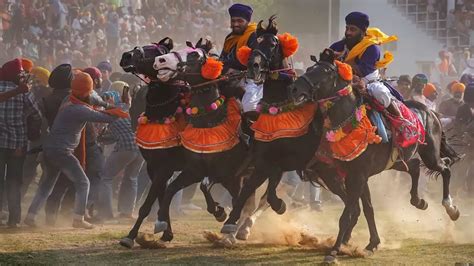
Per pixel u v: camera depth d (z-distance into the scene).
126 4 38.38
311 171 13.13
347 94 12.05
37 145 16.78
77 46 34.62
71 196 15.91
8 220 15.11
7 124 14.77
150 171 13.27
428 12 37.38
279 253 12.86
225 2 40.12
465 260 12.55
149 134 12.73
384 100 12.52
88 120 14.57
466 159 20.53
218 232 14.86
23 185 17.25
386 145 12.67
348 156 12.00
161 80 12.48
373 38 12.81
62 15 35.09
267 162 12.41
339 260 12.37
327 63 12.00
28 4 34.28
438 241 14.20
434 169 14.29
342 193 13.12
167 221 12.78
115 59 35.25
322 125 12.47
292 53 12.31
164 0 38.78
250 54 12.30
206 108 12.51
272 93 12.29
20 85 14.59
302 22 35.00
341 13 35.88
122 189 16.47
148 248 13.18
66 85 15.62
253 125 12.41
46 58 33.69
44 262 12.06
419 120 13.48
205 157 12.58
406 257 12.71
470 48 36.50
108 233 14.42
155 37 37.50
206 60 12.45
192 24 38.53
